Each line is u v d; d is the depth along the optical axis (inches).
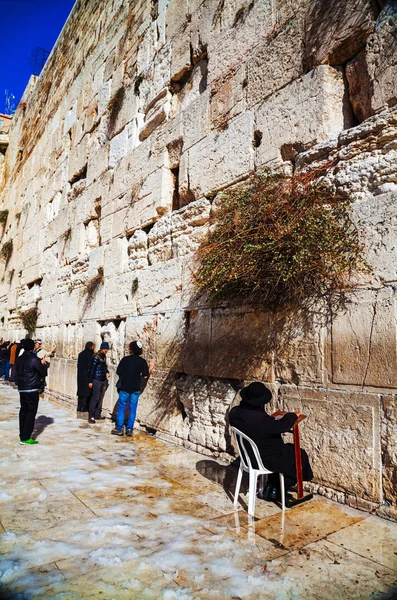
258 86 212.5
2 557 107.0
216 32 247.8
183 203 262.5
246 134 214.7
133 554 108.3
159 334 260.4
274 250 160.1
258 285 170.6
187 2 281.6
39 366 227.1
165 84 292.7
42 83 593.9
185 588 94.4
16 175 694.5
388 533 123.6
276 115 199.0
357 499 143.1
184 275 244.8
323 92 178.7
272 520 131.9
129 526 125.6
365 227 153.3
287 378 173.3
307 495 152.3
